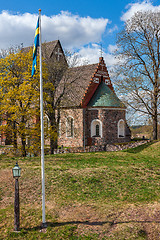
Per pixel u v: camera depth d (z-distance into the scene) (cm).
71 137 3738
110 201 1402
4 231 1073
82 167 2039
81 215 1192
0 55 2995
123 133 3859
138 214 1164
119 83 3172
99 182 1688
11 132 2717
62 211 1252
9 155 3070
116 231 1020
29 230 1071
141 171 1945
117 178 1759
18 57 2733
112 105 3612
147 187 1609
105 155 2800
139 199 1423
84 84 3872
